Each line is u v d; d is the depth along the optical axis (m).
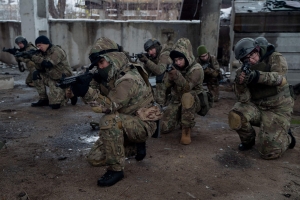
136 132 2.80
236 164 3.38
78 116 5.27
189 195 2.73
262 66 3.35
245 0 7.91
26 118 5.09
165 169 3.23
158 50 5.30
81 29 10.66
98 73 2.82
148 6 16.14
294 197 2.73
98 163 2.95
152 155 3.59
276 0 7.40
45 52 5.49
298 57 7.10
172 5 16.02
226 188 2.86
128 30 10.41
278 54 3.37
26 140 4.07
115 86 2.62
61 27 10.79
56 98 5.65
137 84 2.70
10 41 11.42
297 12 6.86
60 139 4.13
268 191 2.82
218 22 9.25
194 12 11.51
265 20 7.03
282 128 3.46
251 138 3.65
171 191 2.79
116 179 2.90
